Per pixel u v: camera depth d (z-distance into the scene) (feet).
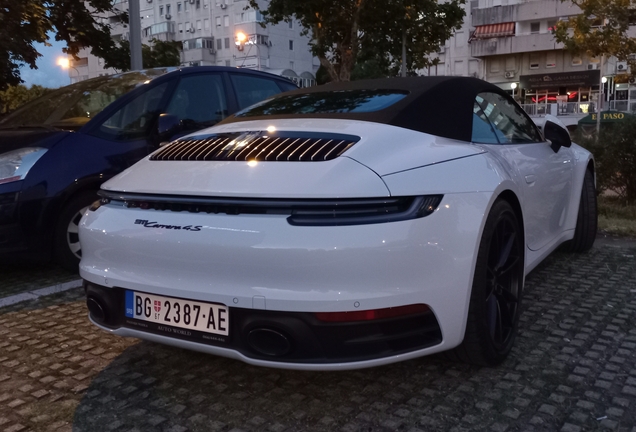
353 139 8.27
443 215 7.68
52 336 11.28
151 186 8.32
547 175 12.24
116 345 10.81
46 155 14.33
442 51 178.19
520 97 167.94
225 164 8.23
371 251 7.03
